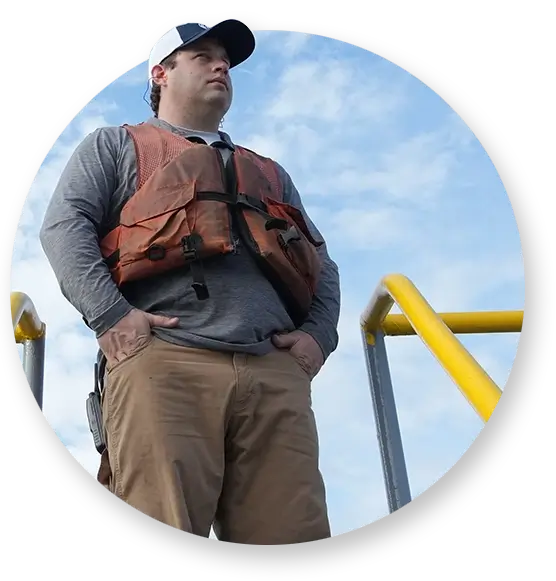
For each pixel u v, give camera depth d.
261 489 2.28
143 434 2.19
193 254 2.34
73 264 2.33
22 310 2.40
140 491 2.18
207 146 2.55
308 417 2.38
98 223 2.46
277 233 2.52
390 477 2.68
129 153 2.53
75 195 2.42
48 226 2.40
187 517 2.11
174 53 2.76
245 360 2.31
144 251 2.35
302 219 2.63
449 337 2.15
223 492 2.31
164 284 2.38
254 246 2.45
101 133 2.56
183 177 2.45
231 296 2.37
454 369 2.06
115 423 2.25
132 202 2.43
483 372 2.03
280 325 2.44
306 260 2.54
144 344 2.27
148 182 2.45
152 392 2.21
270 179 2.74
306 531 2.24
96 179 2.46
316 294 2.66
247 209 2.50
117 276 2.38
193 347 2.28
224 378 2.27
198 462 2.19
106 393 2.31
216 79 2.73
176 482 2.13
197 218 2.39
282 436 2.31
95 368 2.48
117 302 2.30
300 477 2.29
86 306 2.30
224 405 2.24
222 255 2.40
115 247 2.42
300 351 2.48
